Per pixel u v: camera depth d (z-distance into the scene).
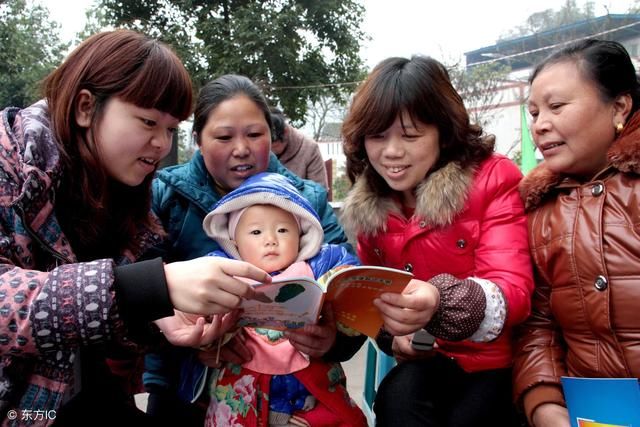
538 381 1.62
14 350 1.10
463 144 1.76
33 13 12.80
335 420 1.62
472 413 1.65
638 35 15.44
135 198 1.60
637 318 1.46
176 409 1.91
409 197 1.86
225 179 1.94
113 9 12.08
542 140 1.63
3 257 1.18
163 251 1.90
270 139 2.01
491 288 1.50
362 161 1.92
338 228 2.10
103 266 1.14
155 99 1.35
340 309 1.49
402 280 1.29
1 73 12.26
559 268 1.62
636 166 1.48
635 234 1.48
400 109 1.67
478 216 1.72
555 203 1.68
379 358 2.43
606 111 1.56
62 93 1.34
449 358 1.79
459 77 13.69
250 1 11.73
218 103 1.88
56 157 1.27
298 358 1.61
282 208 1.67
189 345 1.45
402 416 1.62
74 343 1.12
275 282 1.22
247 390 1.58
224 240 1.73
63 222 1.40
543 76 1.62
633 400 1.32
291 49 11.72
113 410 1.51
